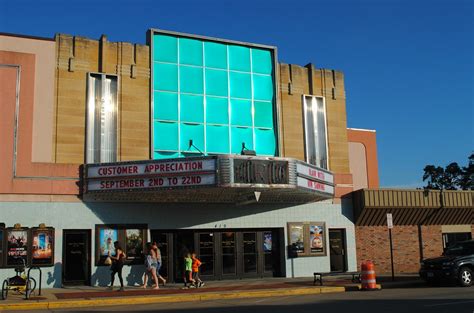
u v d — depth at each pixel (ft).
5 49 76.28
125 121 81.20
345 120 98.07
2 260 71.67
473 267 74.23
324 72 97.91
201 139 85.81
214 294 63.16
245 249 87.40
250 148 88.84
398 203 95.96
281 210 89.71
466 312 43.45
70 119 78.23
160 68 85.35
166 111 84.43
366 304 51.60
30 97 76.54
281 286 72.28
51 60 78.79
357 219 95.20
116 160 79.41
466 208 102.68
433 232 102.01
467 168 248.32
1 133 74.18
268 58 93.86
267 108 91.71
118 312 49.47
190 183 70.38
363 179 108.99
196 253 83.56
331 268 93.15
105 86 81.00
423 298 56.59
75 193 76.48
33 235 73.56
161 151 82.84
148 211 80.33
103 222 77.46
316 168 81.25
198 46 88.74
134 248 78.59
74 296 62.23
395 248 98.32
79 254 76.59
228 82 89.71
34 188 74.59
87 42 81.25
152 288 71.46
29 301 57.00
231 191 73.41
